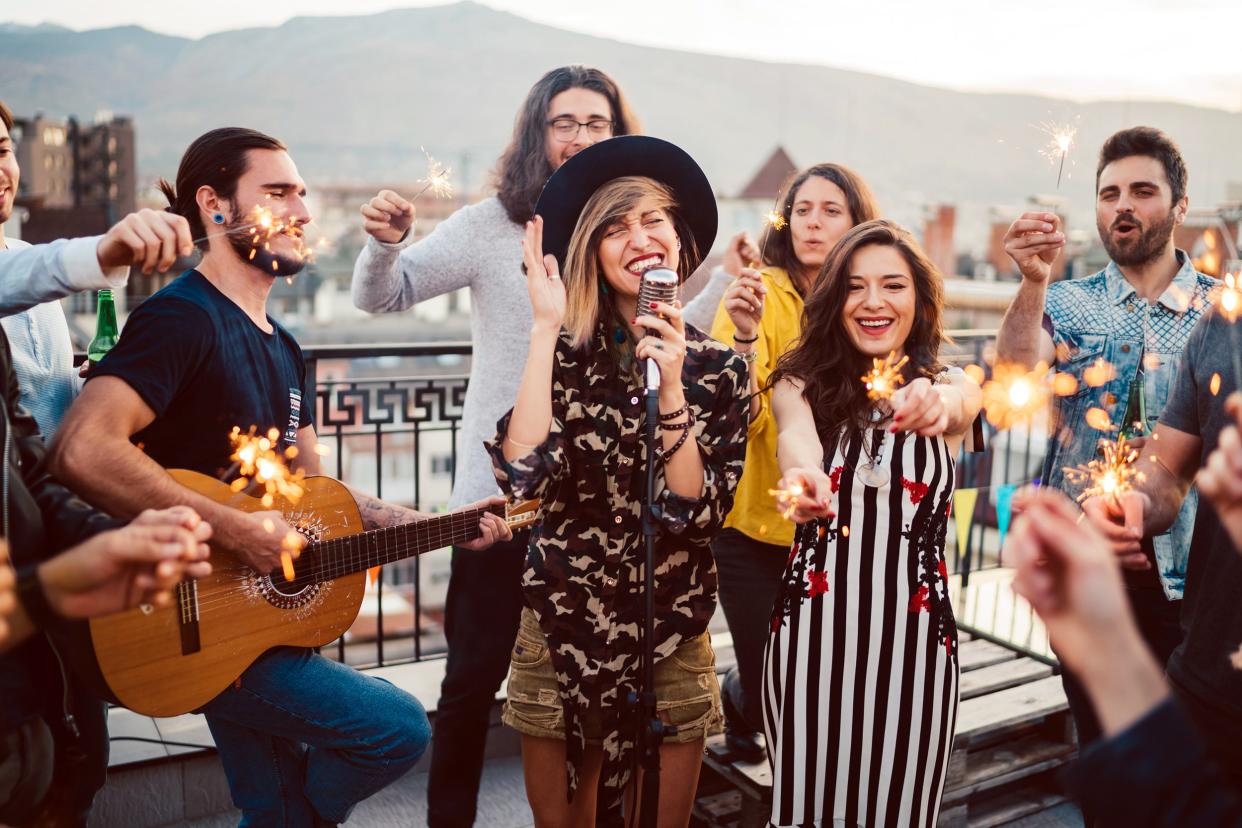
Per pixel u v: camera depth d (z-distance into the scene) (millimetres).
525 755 2133
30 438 1654
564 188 2119
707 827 2740
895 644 2031
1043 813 2936
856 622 2043
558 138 2611
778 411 2225
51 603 1290
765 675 2141
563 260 2182
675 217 2164
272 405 2074
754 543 2549
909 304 2137
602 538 2016
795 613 2074
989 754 3000
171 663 1869
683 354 1839
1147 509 1938
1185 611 1836
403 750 2066
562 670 2020
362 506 2258
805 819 2090
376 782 2074
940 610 2047
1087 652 829
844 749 2059
